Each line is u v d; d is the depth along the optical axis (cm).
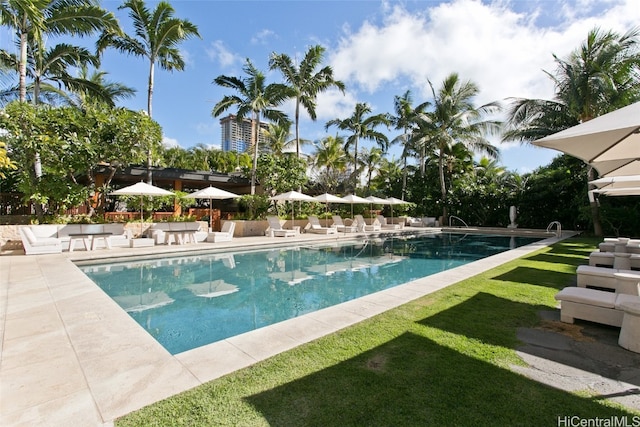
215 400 215
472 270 653
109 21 1148
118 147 1105
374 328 341
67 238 945
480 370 254
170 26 1355
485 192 2112
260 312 509
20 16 1023
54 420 193
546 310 402
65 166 1009
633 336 288
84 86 1337
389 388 229
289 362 266
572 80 1362
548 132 1570
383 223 2092
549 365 263
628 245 741
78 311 404
